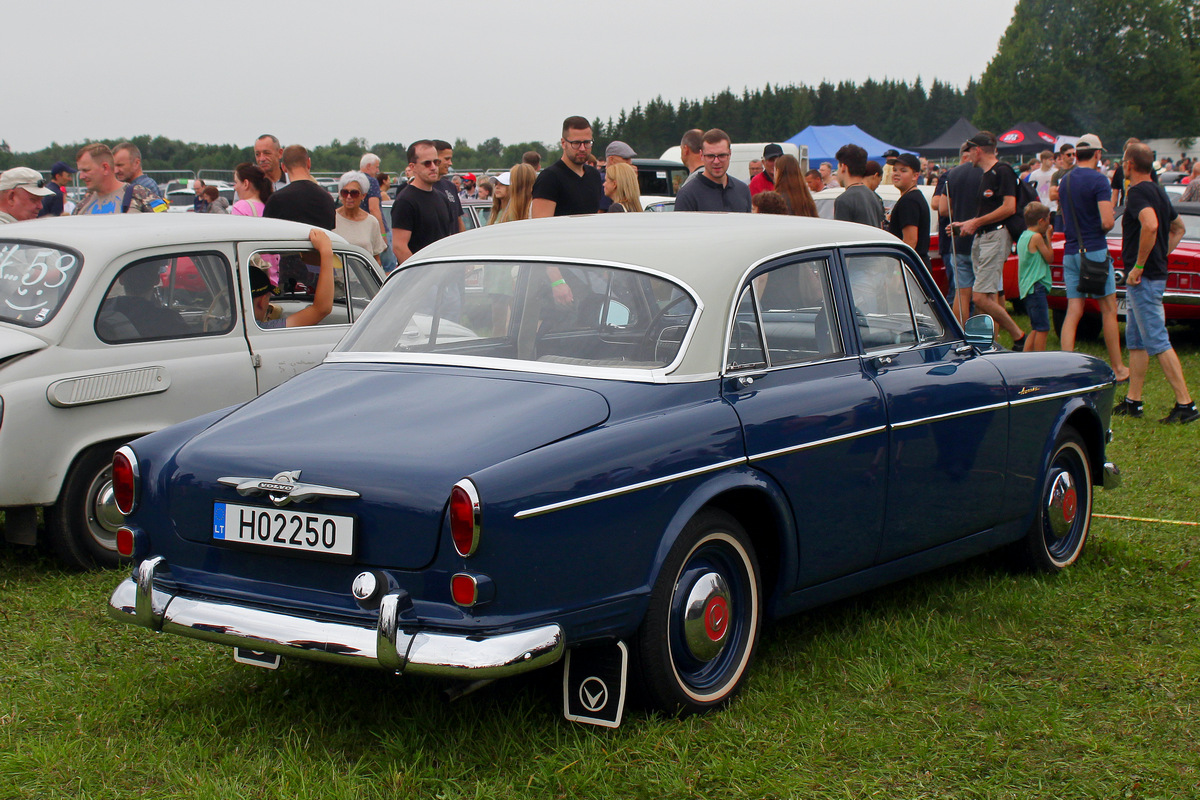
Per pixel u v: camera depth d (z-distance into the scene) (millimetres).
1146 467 7004
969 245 10969
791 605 3885
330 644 3049
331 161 71438
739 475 3543
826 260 4207
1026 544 5008
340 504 3133
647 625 3328
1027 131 36812
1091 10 95188
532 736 3375
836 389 3973
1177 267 11062
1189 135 95000
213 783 3088
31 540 5129
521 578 3002
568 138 7539
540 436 3195
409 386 3643
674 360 3572
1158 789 3152
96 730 3531
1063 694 3779
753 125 117875
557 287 3854
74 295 5117
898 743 3393
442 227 8695
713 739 3389
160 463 3510
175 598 3387
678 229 4094
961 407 4441
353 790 3057
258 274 5801
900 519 4230
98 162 8031
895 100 126625
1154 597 4742
